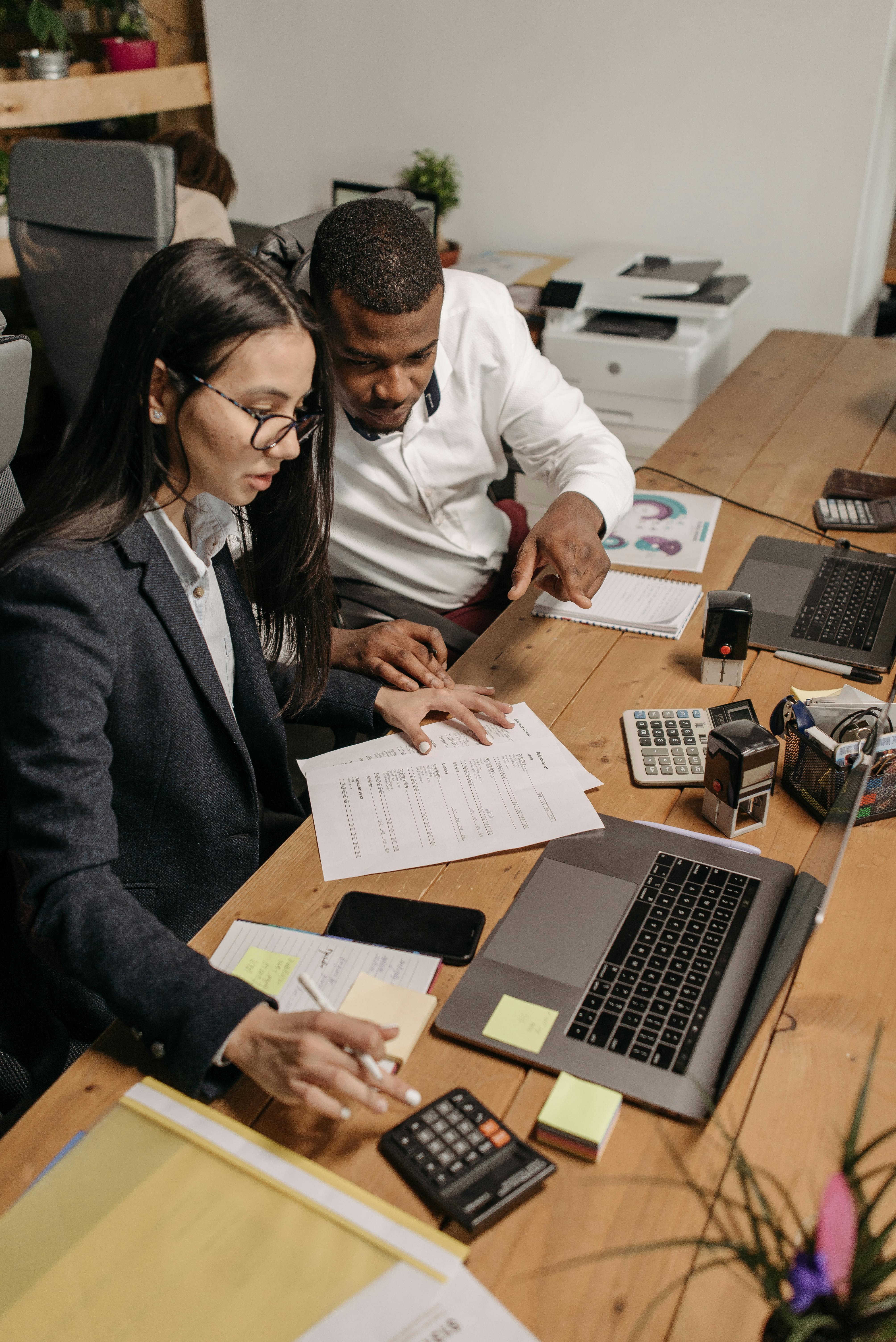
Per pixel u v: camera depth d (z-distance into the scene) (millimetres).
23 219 2334
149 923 841
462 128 3174
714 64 2770
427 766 1156
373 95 3246
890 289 3428
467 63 3070
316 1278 656
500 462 1727
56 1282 660
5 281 3303
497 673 1335
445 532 1709
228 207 3559
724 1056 793
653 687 1293
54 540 894
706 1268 645
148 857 1099
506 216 3244
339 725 1285
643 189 3012
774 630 1380
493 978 870
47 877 845
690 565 1559
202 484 954
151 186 2127
